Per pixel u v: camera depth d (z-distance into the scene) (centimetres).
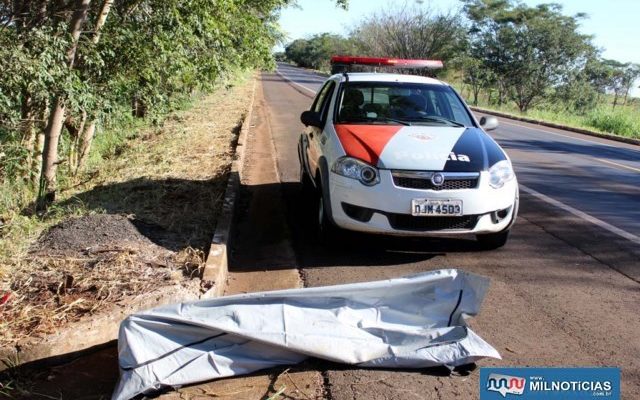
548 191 907
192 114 1633
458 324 391
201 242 552
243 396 344
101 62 661
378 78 700
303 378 362
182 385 350
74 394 347
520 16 3388
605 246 623
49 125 685
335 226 569
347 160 554
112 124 786
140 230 571
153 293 428
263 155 1120
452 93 696
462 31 3522
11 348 358
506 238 596
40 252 508
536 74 3362
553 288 507
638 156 1445
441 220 538
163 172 855
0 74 540
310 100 2600
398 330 383
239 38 1114
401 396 344
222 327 359
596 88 3775
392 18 3588
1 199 651
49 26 599
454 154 556
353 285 387
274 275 536
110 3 689
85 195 706
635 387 358
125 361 346
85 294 427
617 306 471
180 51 782
